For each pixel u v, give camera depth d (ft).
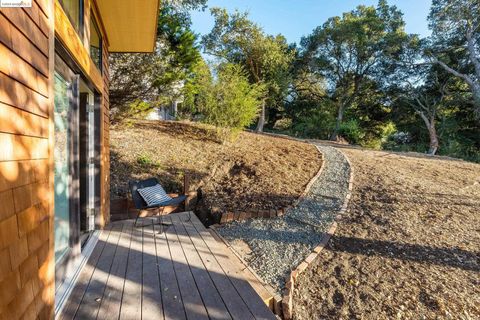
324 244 10.73
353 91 62.54
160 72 19.99
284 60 48.93
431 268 8.95
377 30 55.57
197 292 7.07
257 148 24.91
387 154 28.17
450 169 21.57
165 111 40.88
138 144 22.00
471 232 11.09
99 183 10.99
